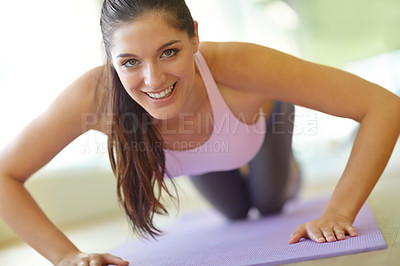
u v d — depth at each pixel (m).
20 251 3.71
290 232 2.10
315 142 7.35
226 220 3.40
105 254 1.89
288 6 7.89
